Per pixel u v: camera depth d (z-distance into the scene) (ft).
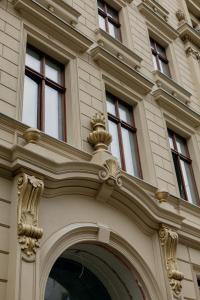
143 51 40.70
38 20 29.48
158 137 34.71
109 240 23.98
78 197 23.73
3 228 19.45
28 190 20.13
